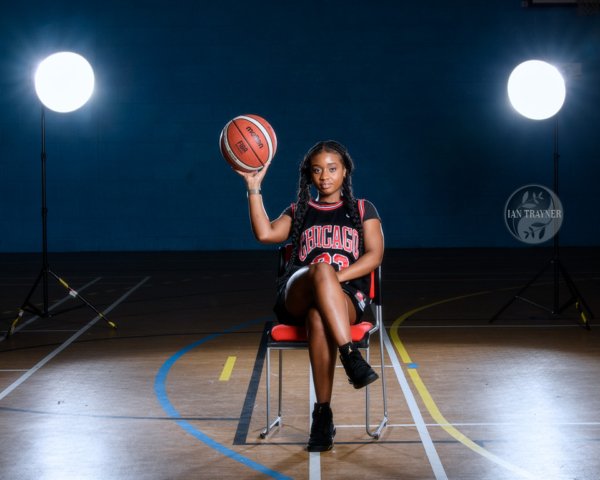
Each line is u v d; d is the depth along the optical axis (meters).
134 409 4.27
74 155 13.80
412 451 3.51
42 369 5.24
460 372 5.03
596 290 8.70
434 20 13.80
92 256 13.20
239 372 5.11
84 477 3.24
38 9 13.66
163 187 13.90
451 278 9.98
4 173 13.75
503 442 3.62
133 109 13.81
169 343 6.07
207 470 3.30
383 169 13.95
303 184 3.84
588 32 13.65
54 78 6.89
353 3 13.80
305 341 3.67
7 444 3.67
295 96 13.87
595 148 13.74
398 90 13.87
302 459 3.43
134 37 13.76
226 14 13.80
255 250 13.94
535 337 6.15
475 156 13.89
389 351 5.68
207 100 13.84
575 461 3.35
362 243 3.77
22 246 13.83
